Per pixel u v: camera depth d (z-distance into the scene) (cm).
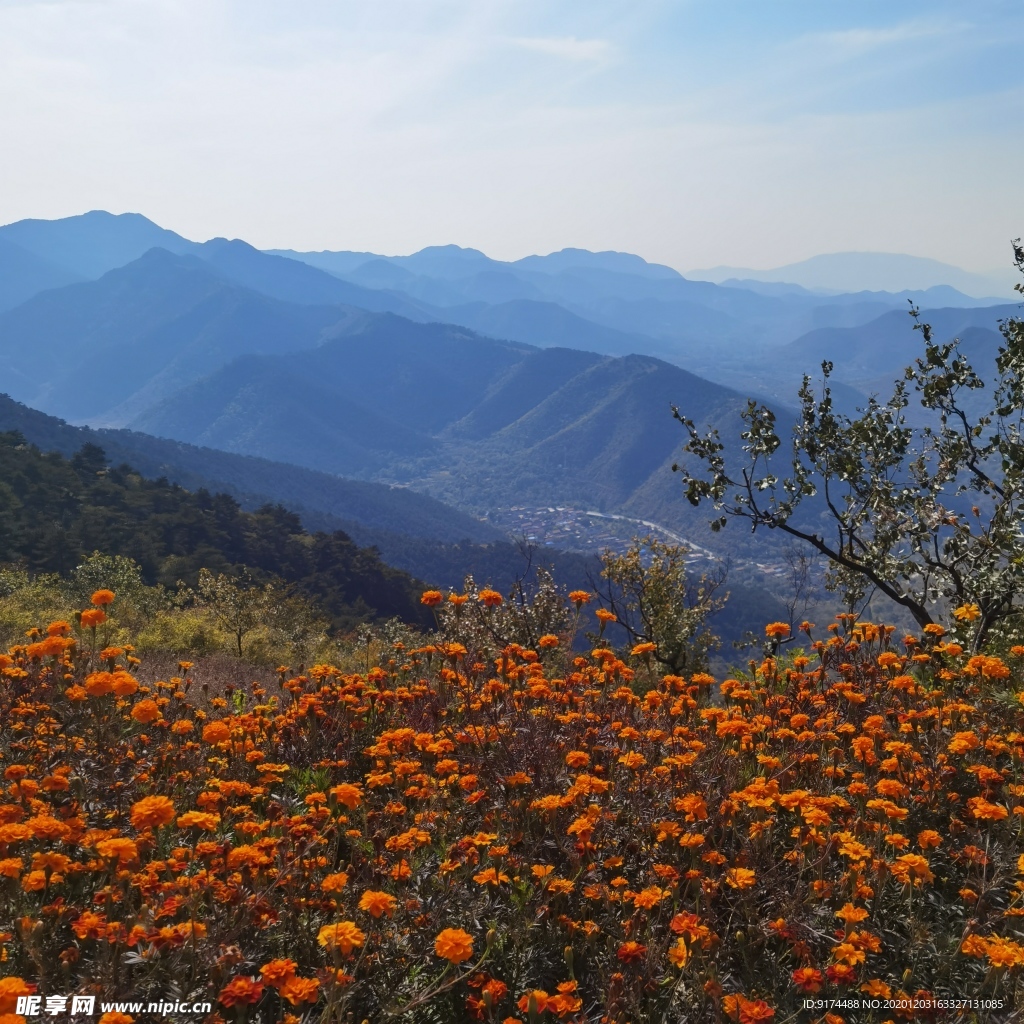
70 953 241
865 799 337
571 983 242
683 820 340
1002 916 285
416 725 480
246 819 353
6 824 285
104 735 416
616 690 495
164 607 2739
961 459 820
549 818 339
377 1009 259
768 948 294
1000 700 448
